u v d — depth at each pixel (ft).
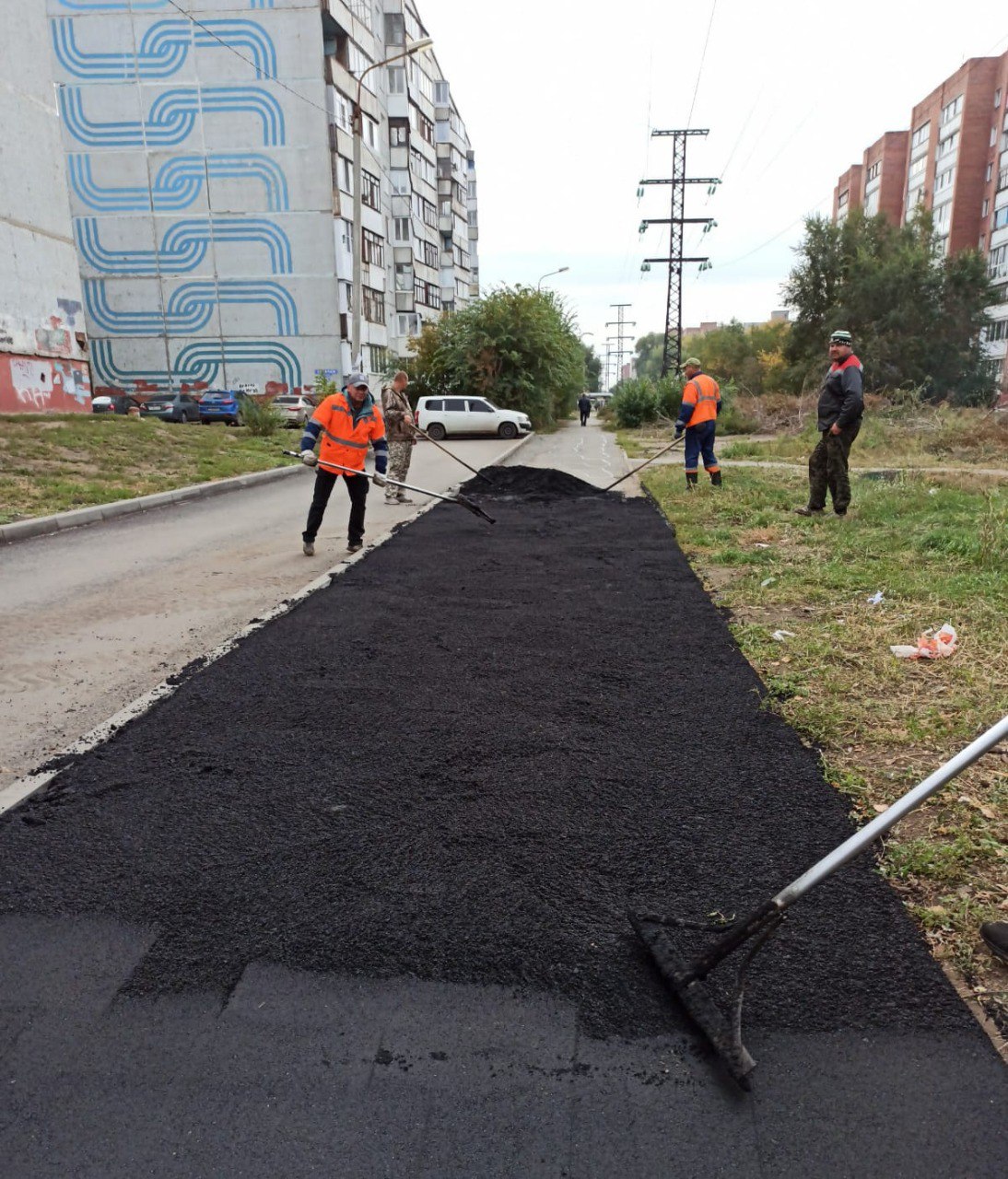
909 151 222.69
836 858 6.51
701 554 24.77
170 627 18.54
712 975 7.18
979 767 10.65
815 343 157.48
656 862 8.79
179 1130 5.79
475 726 12.28
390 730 12.19
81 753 11.63
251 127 114.32
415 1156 5.59
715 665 14.79
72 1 111.14
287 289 118.73
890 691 13.30
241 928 7.83
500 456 70.90
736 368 225.76
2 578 23.85
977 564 21.61
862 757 11.09
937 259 153.28
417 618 18.22
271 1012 6.82
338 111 116.88
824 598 19.12
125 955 7.50
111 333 119.55
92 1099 6.04
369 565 24.09
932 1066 6.25
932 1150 5.60
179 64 112.78
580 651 15.74
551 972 7.24
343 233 119.75
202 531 31.68
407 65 151.33
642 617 18.06
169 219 116.67
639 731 12.01
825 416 29.35
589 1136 5.74
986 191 189.67
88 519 34.17
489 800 10.07
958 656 14.82
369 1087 6.12
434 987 7.08
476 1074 6.23
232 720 12.62
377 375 135.85
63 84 113.19
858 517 29.30
